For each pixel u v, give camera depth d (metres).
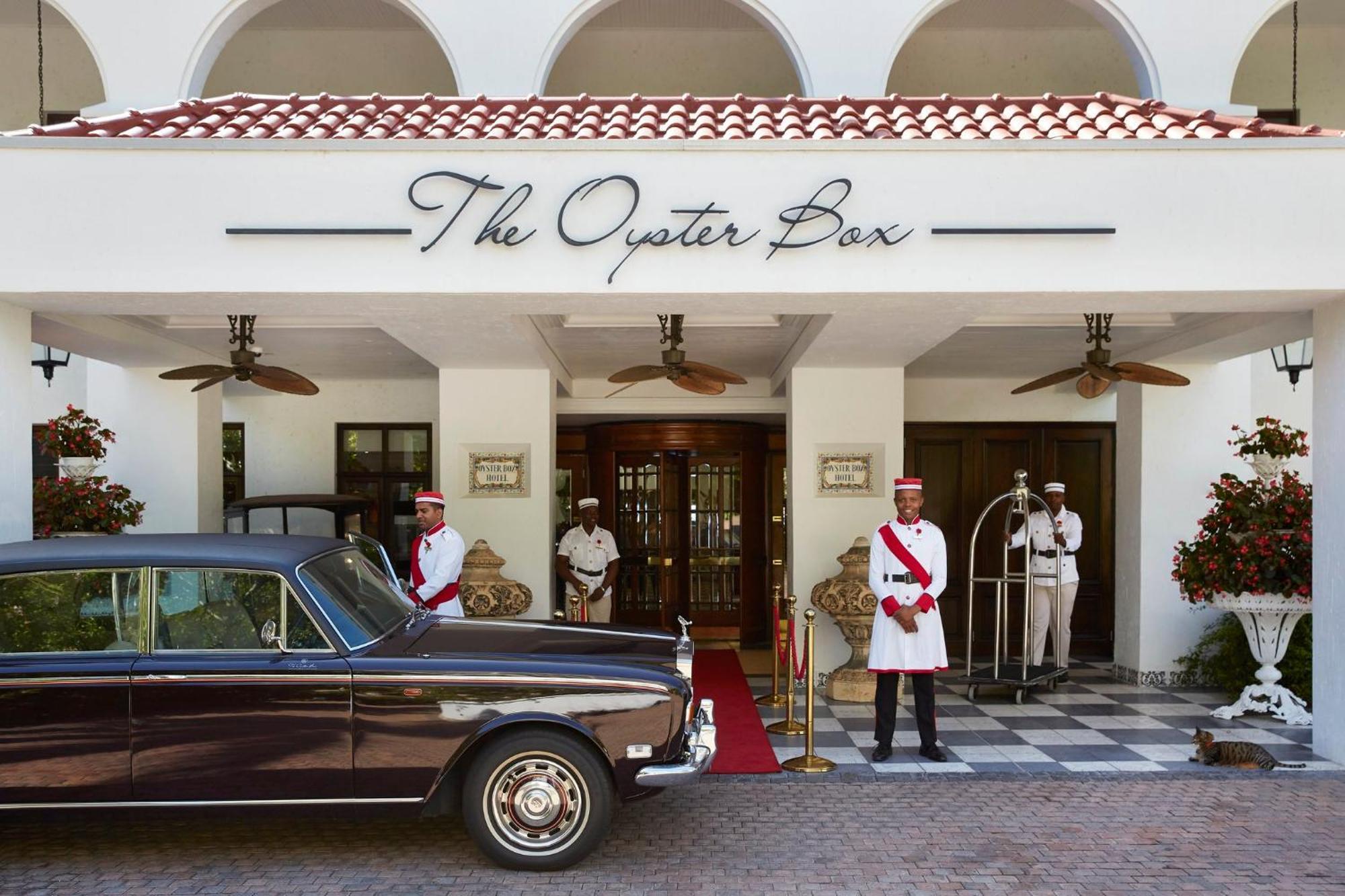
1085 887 4.45
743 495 12.82
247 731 4.49
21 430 6.01
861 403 9.34
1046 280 5.74
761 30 10.12
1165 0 7.94
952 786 5.96
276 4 9.69
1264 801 5.63
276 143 5.64
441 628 5.39
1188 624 9.23
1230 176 5.73
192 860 4.82
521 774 4.62
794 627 8.86
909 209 5.72
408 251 5.70
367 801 4.54
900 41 8.08
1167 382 7.48
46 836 5.18
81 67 10.07
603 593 10.52
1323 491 6.34
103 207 5.61
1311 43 10.09
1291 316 6.89
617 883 4.50
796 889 4.44
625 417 12.75
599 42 10.12
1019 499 8.73
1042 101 7.35
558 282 5.71
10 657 4.52
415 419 12.29
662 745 4.58
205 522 10.05
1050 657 11.31
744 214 5.71
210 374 7.48
